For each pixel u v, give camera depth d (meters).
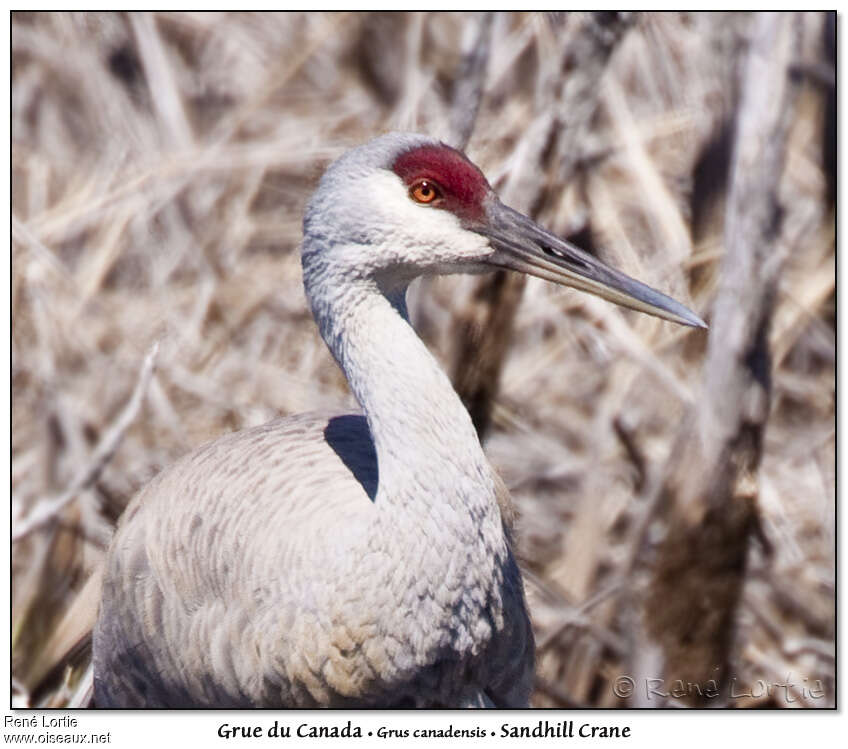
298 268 11.84
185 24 12.85
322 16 12.66
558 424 11.09
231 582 7.58
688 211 10.78
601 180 11.12
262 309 11.73
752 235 8.89
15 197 12.30
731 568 9.20
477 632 7.27
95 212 12.05
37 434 11.36
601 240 10.93
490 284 10.09
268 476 7.79
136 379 11.39
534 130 9.99
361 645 7.28
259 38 12.82
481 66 10.39
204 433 11.08
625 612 9.61
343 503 7.45
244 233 11.98
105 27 12.68
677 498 9.19
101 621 8.32
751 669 10.18
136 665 8.07
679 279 10.48
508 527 8.60
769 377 9.05
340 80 12.48
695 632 9.32
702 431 9.09
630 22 9.83
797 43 8.97
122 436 10.80
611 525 10.64
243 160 12.10
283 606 7.39
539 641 10.14
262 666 7.48
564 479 10.95
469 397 10.24
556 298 11.24
